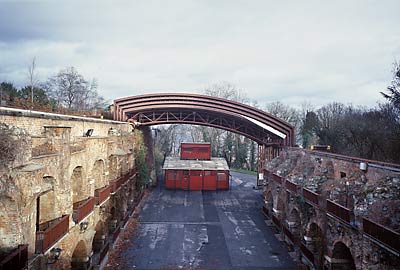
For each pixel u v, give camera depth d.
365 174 18.72
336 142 45.47
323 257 19.88
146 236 27.77
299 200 23.50
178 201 40.44
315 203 20.83
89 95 66.69
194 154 52.75
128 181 31.05
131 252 24.20
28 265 11.60
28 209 11.87
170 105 44.22
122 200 28.59
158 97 44.16
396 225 14.25
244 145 73.94
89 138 19.11
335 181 20.30
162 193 44.81
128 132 34.44
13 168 11.20
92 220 19.17
